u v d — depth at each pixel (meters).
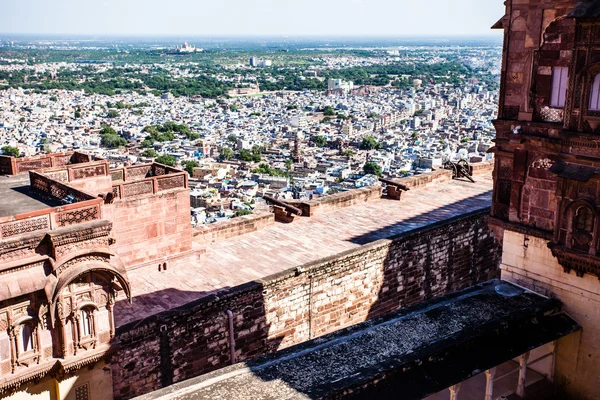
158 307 22.30
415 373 13.42
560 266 16.44
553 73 15.64
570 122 14.98
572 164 15.20
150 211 25.81
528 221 16.88
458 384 14.09
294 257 26.52
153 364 18.94
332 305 23.89
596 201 14.88
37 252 16.17
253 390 12.38
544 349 17.05
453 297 16.86
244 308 20.92
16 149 146.12
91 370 17.48
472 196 36.19
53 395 17.12
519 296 16.84
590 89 14.56
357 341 14.37
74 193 19.27
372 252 24.69
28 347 16.44
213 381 12.68
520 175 16.75
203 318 19.83
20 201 20.16
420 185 37.78
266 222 30.36
